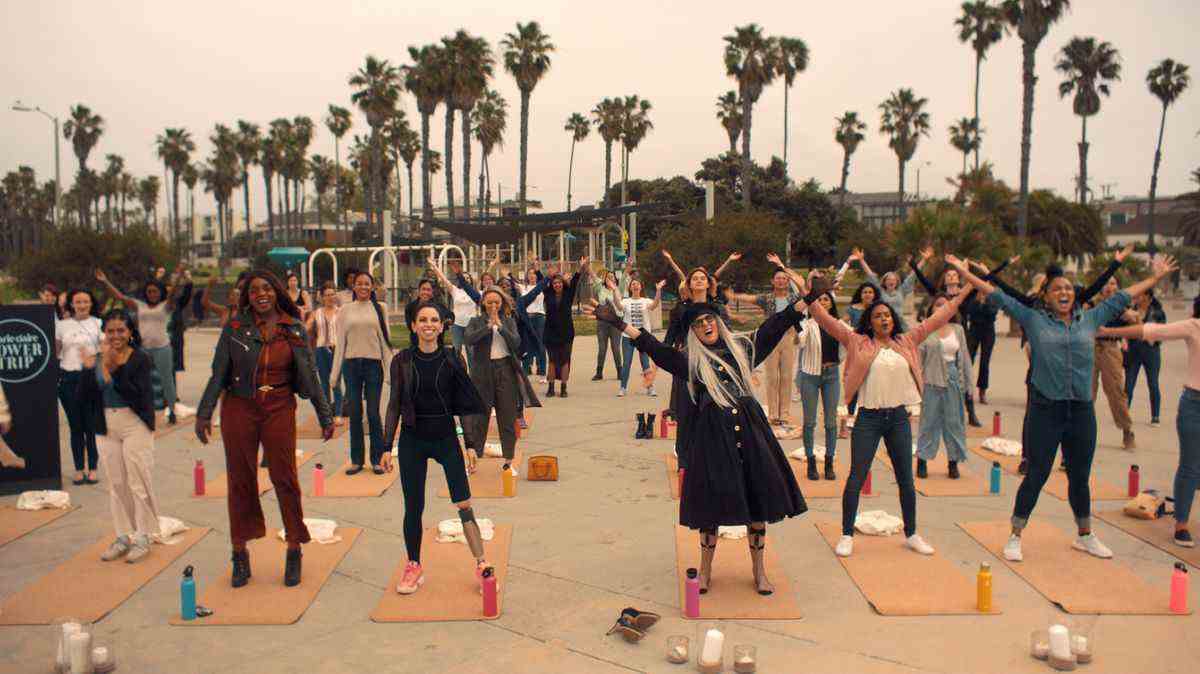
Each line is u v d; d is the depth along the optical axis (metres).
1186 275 48.12
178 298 11.23
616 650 4.54
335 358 8.40
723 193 60.22
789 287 10.26
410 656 4.48
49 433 7.78
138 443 5.97
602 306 5.27
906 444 5.96
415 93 44.84
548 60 48.34
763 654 4.45
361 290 8.34
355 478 8.25
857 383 5.96
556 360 13.31
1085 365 5.68
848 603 5.14
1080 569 5.62
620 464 8.89
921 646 4.52
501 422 8.18
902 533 6.49
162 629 4.84
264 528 5.55
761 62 44.94
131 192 103.88
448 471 5.43
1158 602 5.05
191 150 81.25
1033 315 5.80
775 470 5.03
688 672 4.26
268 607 5.11
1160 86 62.62
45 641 4.71
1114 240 84.44
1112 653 4.41
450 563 5.88
